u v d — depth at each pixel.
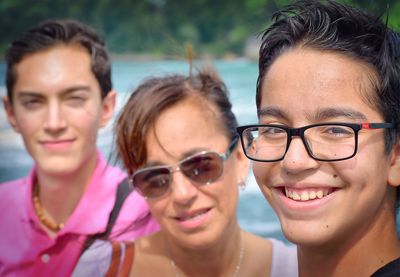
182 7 19.12
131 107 0.92
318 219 0.65
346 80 0.65
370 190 0.65
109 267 0.98
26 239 1.12
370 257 0.69
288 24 0.70
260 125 0.68
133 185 0.93
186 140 0.90
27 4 19.16
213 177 0.91
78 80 1.11
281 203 0.68
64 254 1.09
